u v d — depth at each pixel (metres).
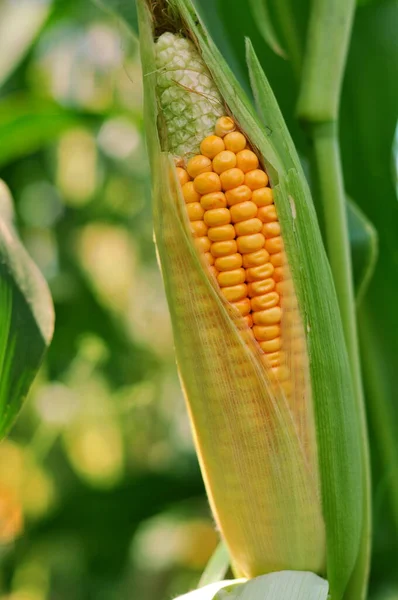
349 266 0.49
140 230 1.15
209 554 1.15
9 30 0.79
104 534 0.77
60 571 1.03
